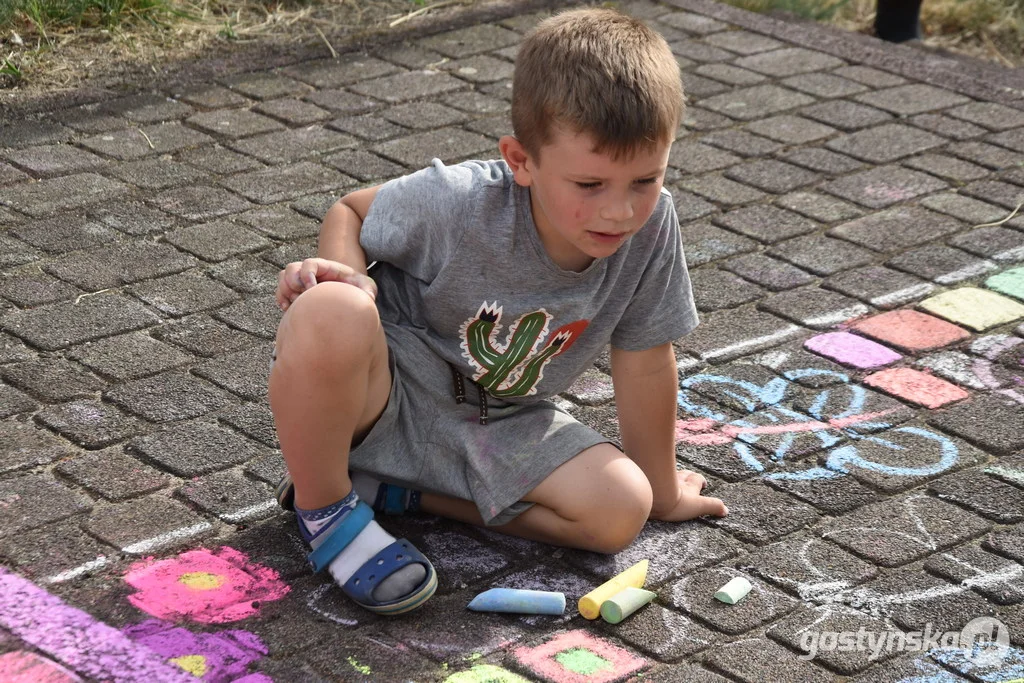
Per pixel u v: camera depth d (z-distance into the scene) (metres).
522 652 2.18
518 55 2.29
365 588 2.22
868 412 3.00
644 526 2.55
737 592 2.33
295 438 2.19
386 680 2.09
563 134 2.12
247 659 2.12
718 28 5.55
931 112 4.80
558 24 2.23
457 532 2.51
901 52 5.38
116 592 2.26
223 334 3.18
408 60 5.07
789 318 3.40
